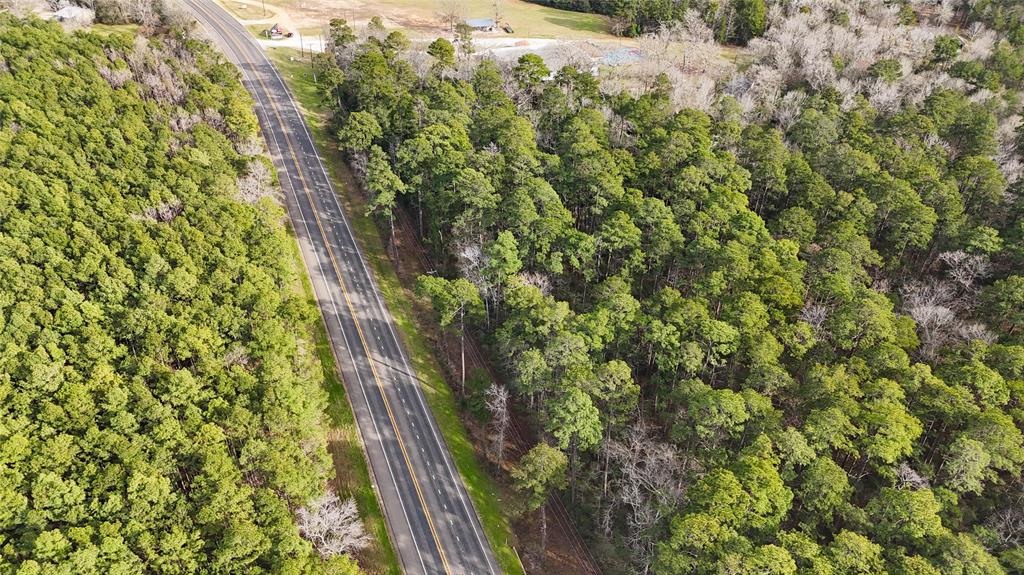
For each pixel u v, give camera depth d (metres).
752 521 64.62
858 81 157.88
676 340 84.81
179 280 88.31
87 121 116.00
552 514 84.94
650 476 74.38
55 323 81.56
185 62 152.00
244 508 66.25
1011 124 143.38
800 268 97.19
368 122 128.12
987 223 114.75
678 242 102.31
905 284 105.94
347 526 73.81
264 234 102.38
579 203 120.12
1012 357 82.44
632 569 72.06
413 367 103.00
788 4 195.00
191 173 109.69
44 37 138.75
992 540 65.44
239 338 88.44
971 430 73.25
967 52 169.00
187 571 62.16
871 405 76.19
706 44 178.38
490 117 130.38
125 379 78.19
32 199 95.31
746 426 76.69
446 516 83.50
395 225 130.38
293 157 145.38
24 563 55.50
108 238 95.38
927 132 132.25
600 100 146.88
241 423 73.38
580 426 75.81
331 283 116.25
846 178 121.12
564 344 82.94
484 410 96.50
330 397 96.19
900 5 190.50
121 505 63.91
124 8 184.50
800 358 87.75
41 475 62.78
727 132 130.12
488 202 107.94
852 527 66.12
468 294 92.50
